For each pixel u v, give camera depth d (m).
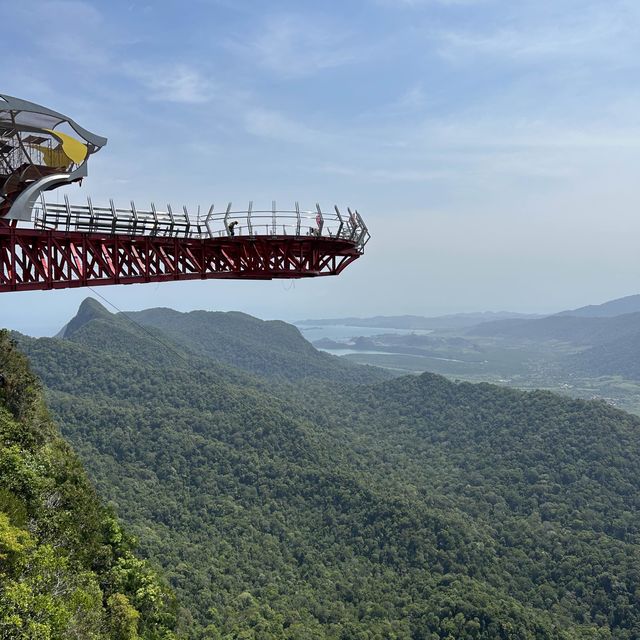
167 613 43.56
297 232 30.72
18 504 29.50
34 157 25.56
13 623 20.08
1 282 26.23
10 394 48.75
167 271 30.33
